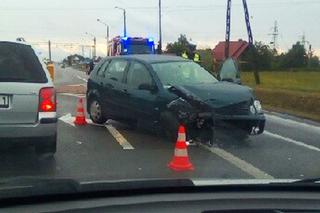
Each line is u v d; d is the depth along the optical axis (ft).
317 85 108.27
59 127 40.27
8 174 23.86
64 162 27.30
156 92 35.27
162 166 27.12
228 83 37.14
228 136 34.55
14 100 24.30
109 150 31.27
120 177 24.22
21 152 28.09
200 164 28.04
